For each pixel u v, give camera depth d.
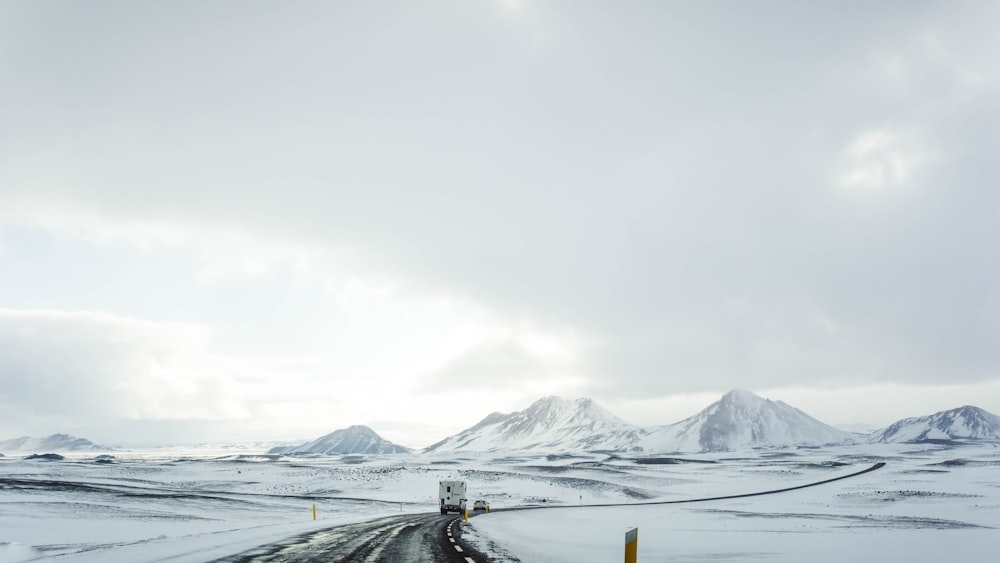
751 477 182.25
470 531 36.94
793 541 39.22
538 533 40.97
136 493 89.62
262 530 36.72
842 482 157.25
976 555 31.89
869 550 33.50
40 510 65.75
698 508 94.69
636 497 131.12
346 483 141.00
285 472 166.25
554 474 180.25
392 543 27.03
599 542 34.47
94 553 22.27
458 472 172.12
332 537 30.41
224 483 134.25
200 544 26.23
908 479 159.12
